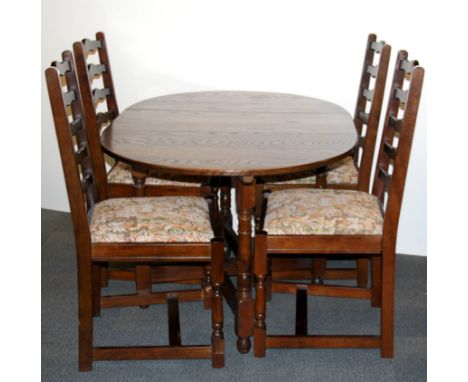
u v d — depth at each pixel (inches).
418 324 94.0
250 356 85.8
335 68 115.2
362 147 107.3
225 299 101.3
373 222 80.0
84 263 78.3
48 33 128.3
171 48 121.1
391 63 112.7
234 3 115.3
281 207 83.7
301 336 84.7
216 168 69.9
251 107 100.2
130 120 91.4
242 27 116.5
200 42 119.4
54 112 71.6
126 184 99.2
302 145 79.2
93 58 125.2
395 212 78.6
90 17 123.9
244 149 77.2
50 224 133.1
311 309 99.2
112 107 107.6
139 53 123.0
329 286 93.6
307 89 117.8
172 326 87.8
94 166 96.7
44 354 86.5
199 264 103.9
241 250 81.7
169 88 124.0
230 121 91.1
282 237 79.7
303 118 93.3
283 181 101.3
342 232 79.4
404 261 116.8
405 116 74.6
